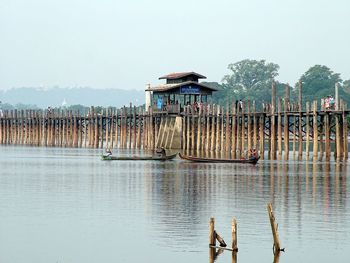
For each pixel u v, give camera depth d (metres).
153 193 181.00
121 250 118.75
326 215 146.38
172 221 140.62
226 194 178.38
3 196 175.75
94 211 152.25
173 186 196.50
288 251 117.75
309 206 157.75
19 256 115.88
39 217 145.50
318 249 119.00
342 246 120.88
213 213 149.25
